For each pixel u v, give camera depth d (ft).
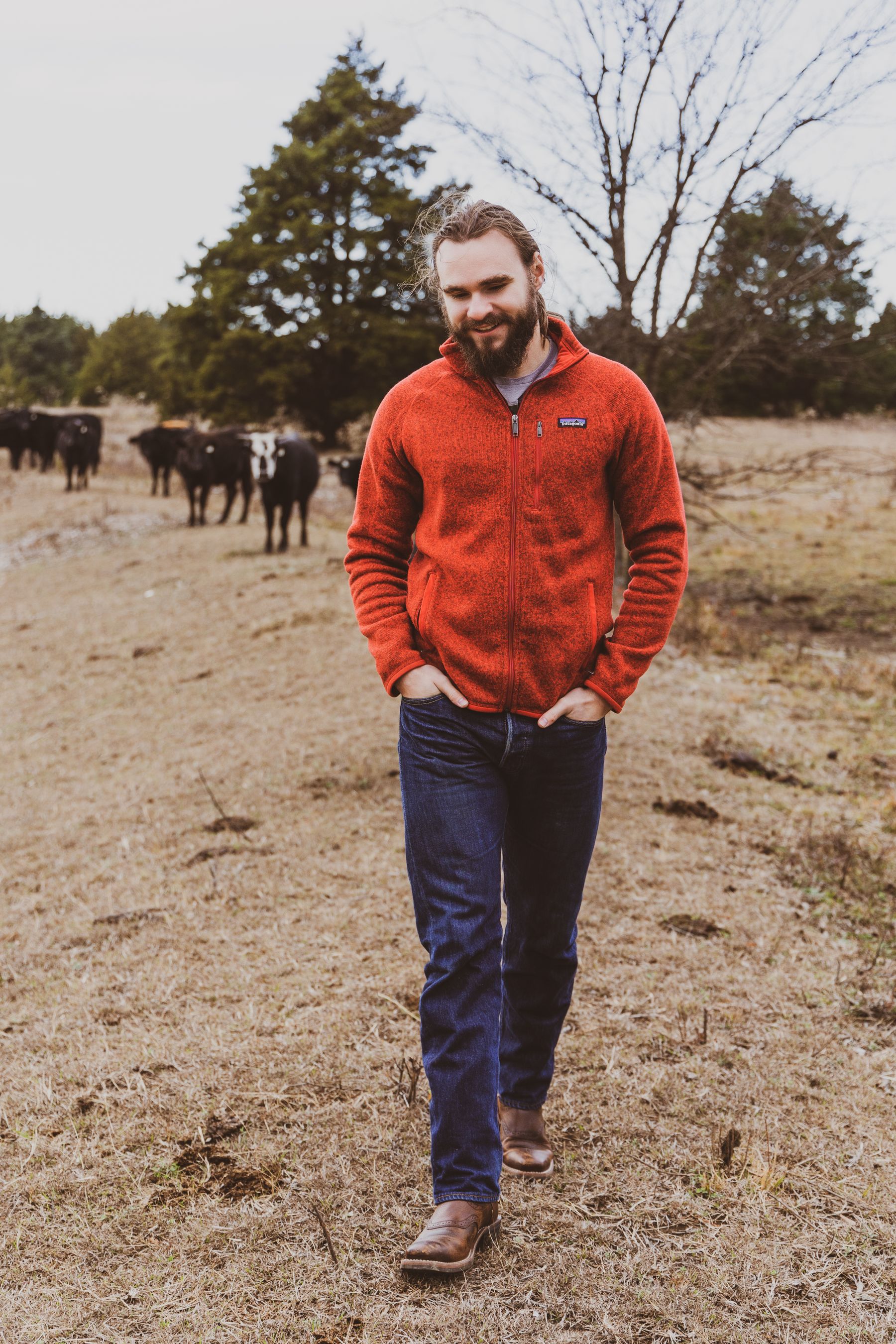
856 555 46.19
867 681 25.21
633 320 26.68
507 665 6.41
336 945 11.30
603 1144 7.93
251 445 39.47
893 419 83.20
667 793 16.20
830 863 13.74
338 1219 7.15
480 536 6.35
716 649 27.84
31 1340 6.21
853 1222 7.07
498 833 6.61
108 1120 8.46
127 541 49.90
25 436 85.71
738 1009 9.95
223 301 106.11
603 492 6.54
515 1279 6.55
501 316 6.05
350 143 105.29
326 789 16.51
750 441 64.13
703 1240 6.89
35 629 34.35
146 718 22.84
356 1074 8.86
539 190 24.71
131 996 10.57
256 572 36.94
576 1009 9.87
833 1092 8.67
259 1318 6.32
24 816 17.63
